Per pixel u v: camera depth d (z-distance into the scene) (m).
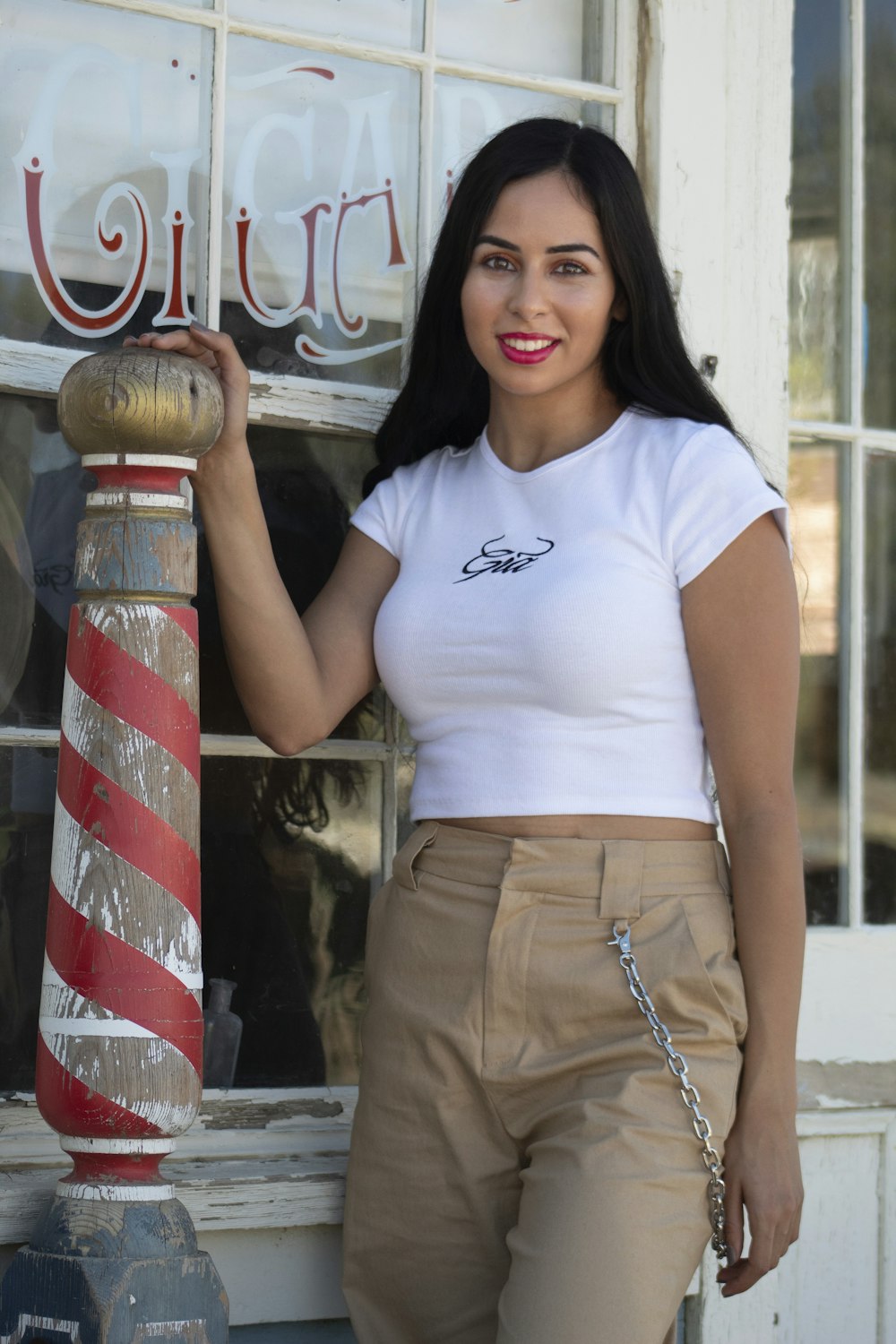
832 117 2.98
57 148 2.30
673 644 1.99
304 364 2.47
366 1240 2.13
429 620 2.08
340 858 2.49
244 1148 2.35
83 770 1.80
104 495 1.82
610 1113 1.88
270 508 2.46
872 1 3.01
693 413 2.14
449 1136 2.03
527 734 2.01
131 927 1.77
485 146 2.16
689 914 1.95
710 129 2.71
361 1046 2.26
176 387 1.77
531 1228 1.86
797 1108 2.75
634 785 1.98
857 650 2.95
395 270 2.55
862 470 2.98
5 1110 2.22
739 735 1.98
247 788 2.43
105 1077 1.75
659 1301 1.81
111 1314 1.73
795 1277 2.73
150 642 1.81
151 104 2.36
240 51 2.42
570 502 2.07
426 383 2.34
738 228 2.73
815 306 2.97
